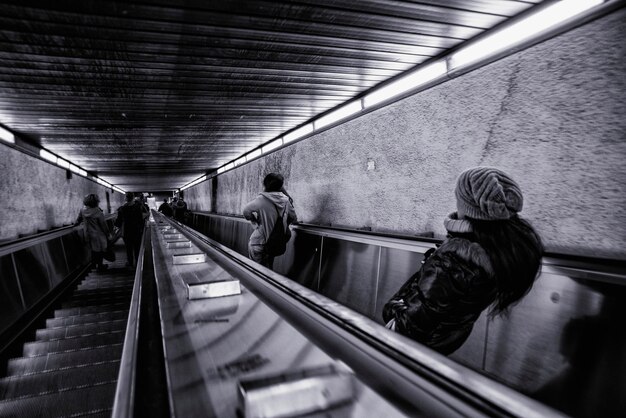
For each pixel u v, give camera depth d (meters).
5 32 2.73
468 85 3.15
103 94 4.30
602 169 2.16
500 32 2.76
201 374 1.12
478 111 3.05
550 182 2.46
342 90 4.52
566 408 2.03
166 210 18.75
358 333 1.25
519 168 2.68
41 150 7.74
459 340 1.49
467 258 1.32
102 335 4.04
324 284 4.91
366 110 4.57
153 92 4.36
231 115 5.73
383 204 4.37
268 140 8.29
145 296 2.07
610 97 2.12
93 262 8.80
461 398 0.83
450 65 3.26
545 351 2.18
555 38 2.42
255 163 10.12
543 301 2.24
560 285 2.16
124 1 2.36
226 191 14.27
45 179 8.18
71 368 3.11
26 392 2.76
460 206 1.42
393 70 3.83
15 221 6.30
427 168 3.66
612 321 1.89
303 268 5.59
